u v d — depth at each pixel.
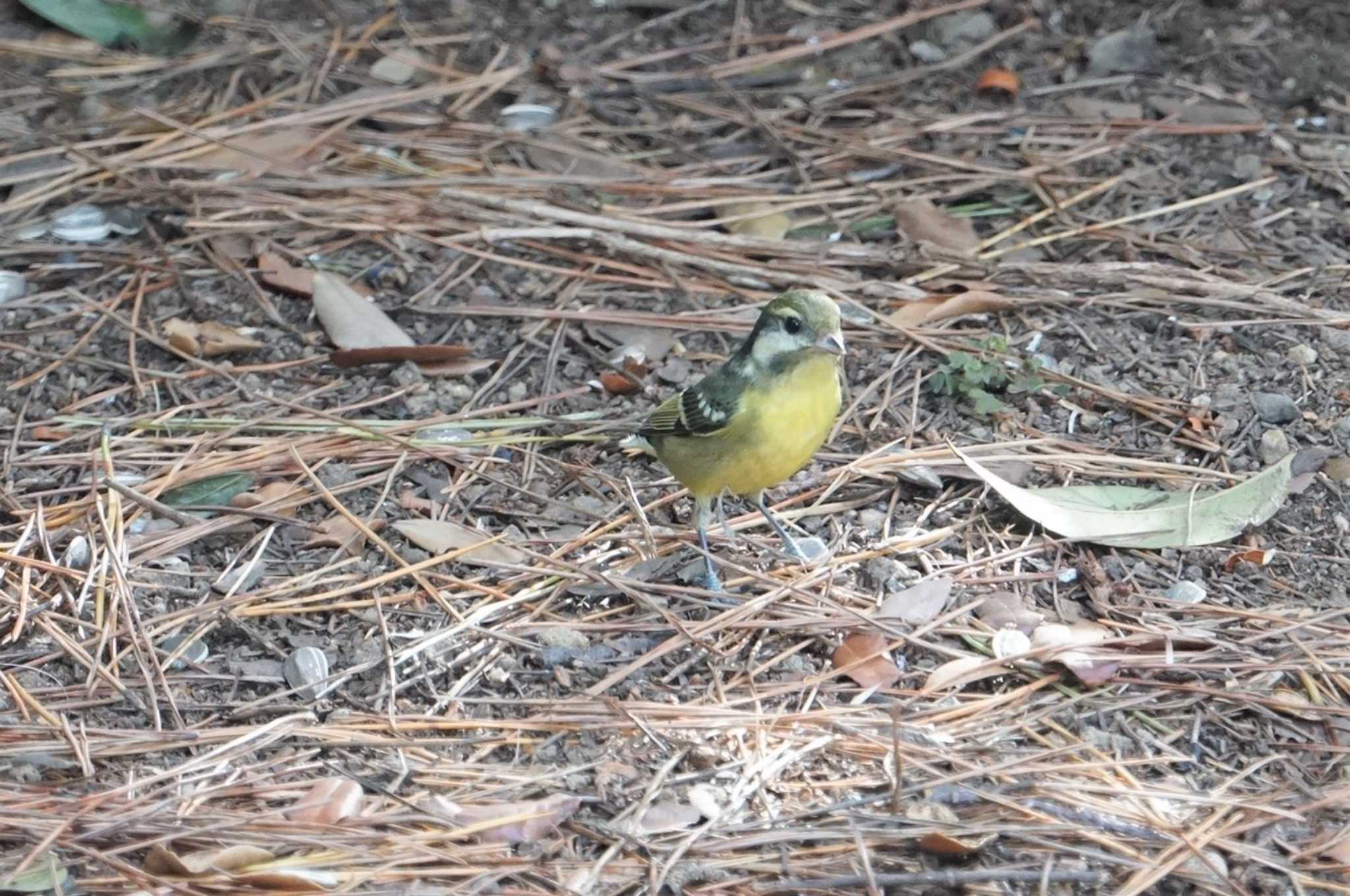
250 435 11.81
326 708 9.10
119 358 12.69
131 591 10.05
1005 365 12.48
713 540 10.81
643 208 14.62
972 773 8.39
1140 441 11.74
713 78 16.67
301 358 12.83
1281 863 7.80
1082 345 12.89
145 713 9.03
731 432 9.87
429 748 8.74
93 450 11.54
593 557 10.59
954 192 14.91
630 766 8.54
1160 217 14.61
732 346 13.02
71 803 8.07
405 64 16.64
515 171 15.11
